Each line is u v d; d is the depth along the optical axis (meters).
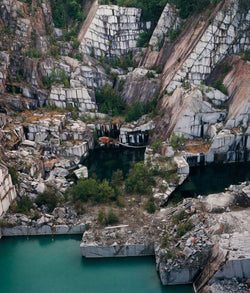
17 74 90.69
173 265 46.22
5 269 51.03
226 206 54.94
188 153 76.44
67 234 56.62
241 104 78.00
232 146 76.56
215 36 87.44
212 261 45.00
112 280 48.31
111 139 90.94
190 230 50.88
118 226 54.72
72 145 80.81
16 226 56.47
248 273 43.47
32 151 76.69
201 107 79.94
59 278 49.16
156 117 88.81
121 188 66.62
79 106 93.50
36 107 91.50
